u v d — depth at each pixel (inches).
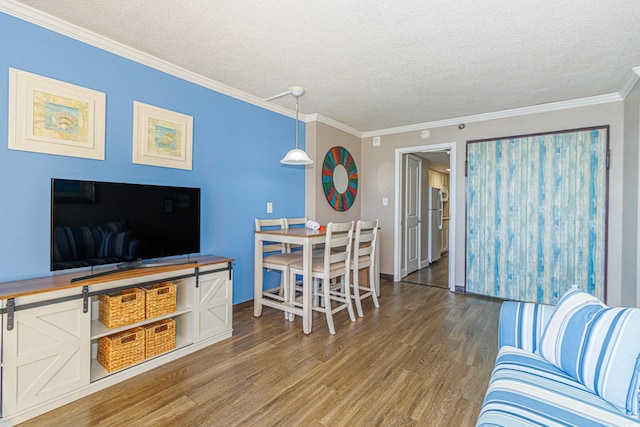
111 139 87.6
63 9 71.8
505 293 144.6
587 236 127.1
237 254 125.2
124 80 90.0
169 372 79.2
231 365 83.1
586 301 55.0
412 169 202.8
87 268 83.5
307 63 98.2
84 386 68.4
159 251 89.4
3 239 70.5
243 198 127.3
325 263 105.3
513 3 68.0
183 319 93.4
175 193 93.7
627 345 43.0
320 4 68.9
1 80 69.5
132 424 60.4
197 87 109.3
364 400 69.1
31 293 61.0
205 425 60.6
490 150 147.7
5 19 69.6
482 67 99.6
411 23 75.9
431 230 240.7
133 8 71.0
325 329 108.5
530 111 137.9
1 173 70.0
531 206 138.3
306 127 157.3
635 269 103.9
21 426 58.9
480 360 87.1
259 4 68.9
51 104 76.6
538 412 41.3
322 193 160.4
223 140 118.9
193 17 74.2
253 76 108.6
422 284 173.5
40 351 62.3
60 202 70.7
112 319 74.4
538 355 58.3
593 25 75.8
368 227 128.7
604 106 123.8
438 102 133.4
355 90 120.4
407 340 99.8
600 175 124.6
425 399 69.5
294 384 74.8
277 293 142.0
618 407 41.4
